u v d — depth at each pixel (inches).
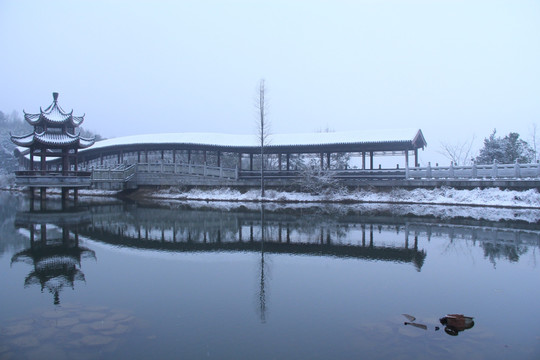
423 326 295.1
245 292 373.4
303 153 1589.6
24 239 634.8
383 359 245.6
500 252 541.3
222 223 825.5
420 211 1007.6
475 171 1143.0
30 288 385.1
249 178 1477.6
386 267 465.7
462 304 342.3
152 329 289.7
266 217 924.0
